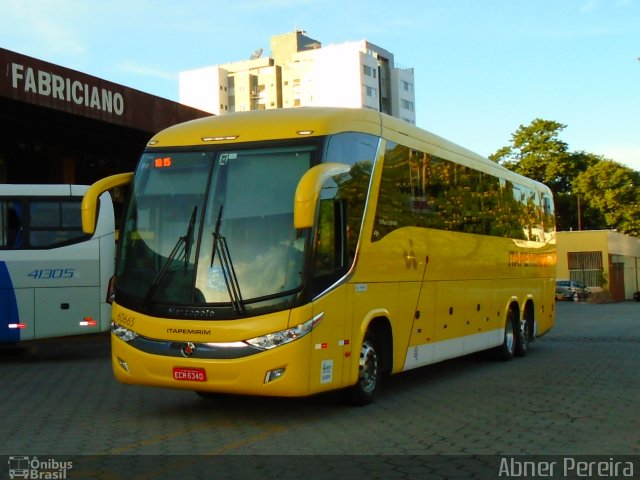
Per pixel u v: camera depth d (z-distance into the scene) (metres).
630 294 71.75
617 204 74.56
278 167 8.59
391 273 10.13
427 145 11.71
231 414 9.34
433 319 11.57
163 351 8.40
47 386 12.18
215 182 8.71
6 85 17.70
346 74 108.62
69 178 25.70
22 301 15.41
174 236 8.65
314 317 8.27
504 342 15.14
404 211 10.66
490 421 8.87
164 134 9.38
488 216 14.29
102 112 20.67
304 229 8.31
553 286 19.09
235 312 8.15
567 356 16.36
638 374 13.22
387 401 10.29
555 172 75.06
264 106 120.38
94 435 8.14
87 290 15.65
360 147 9.52
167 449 7.44
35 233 15.59
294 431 8.28
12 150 24.09
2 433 8.27
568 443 7.73
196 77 122.94
